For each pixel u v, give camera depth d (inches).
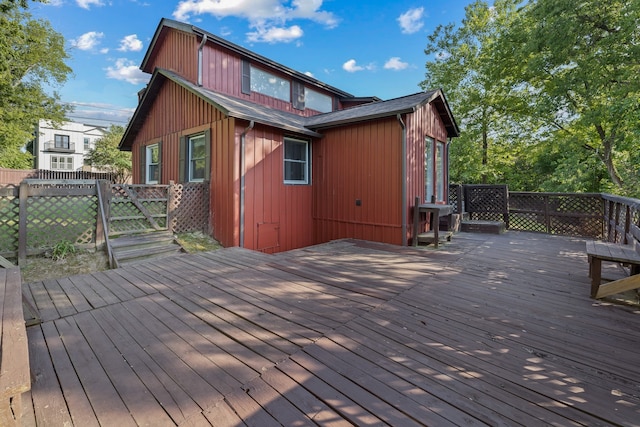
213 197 249.8
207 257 187.2
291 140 280.7
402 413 58.3
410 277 148.5
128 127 361.4
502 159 568.4
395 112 228.5
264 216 252.7
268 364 75.4
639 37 341.4
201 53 297.1
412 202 246.4
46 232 175.8
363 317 102.3
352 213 267.6
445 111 299.0
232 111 214.7
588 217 284.0
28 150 1060.5
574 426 54.9
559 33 372.5
